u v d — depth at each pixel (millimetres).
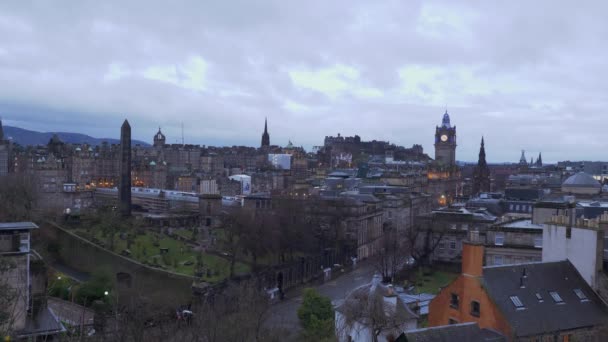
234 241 129500
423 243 137250
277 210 147500
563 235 61219
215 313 54469
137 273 105500
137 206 197500
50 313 57781
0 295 40781
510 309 51688
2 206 125875
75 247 117438
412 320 63531
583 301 55781
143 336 45375
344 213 161625
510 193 182750
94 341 43969
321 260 136750
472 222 134250
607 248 64062
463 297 54875
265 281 108625
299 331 80438
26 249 56094
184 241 133625
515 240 89500
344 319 66750
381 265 125500
